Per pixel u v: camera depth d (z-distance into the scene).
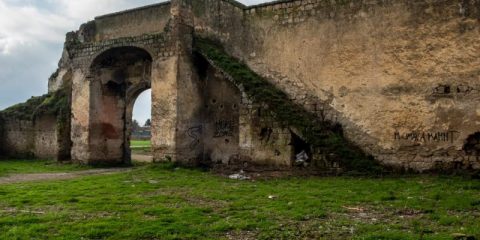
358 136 13.64
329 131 13.98
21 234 6.03
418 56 12.77
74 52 18.50
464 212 7.29
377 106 13.38
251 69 16.06
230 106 16.11
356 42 13.88
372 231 6.11
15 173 15.00
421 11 12.80
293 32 15.21
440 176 11.68
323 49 14.52
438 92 12.40
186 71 15.95
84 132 17.94
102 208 7.94
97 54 17.69
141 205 8.30
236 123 15.90
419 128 12.63
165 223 6.66
